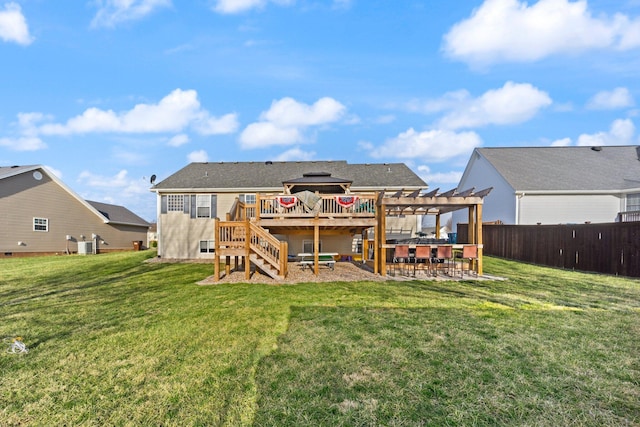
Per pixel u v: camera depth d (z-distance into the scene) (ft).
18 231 57.36
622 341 13.48
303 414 8.57
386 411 8.66
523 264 39.50
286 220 32.81
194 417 8.54
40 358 12.32
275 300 21.15
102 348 13.23
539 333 14.44
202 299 21.74
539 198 52.11
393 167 60.13
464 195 32.12
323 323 16.05
